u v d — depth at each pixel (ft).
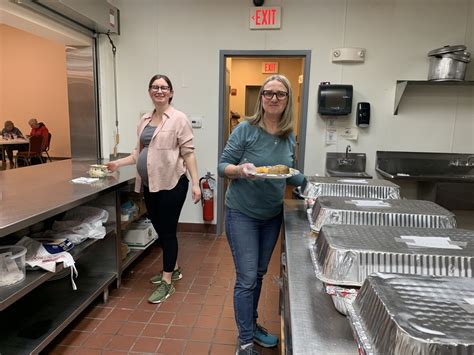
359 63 11.84
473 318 2.20
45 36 10.94
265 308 8.09
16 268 5.53
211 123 12.70
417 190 12.30
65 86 22.48
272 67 23.49
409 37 11.57
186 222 13.34
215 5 12.01
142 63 12.63
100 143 13.10
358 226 3.90
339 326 2.87
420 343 1.98
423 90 11.85
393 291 2.51
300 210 6.40
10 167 20.92
